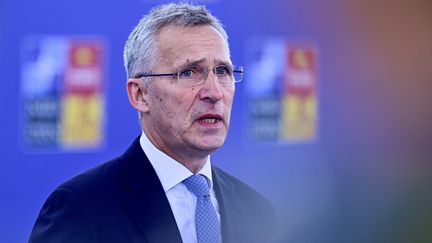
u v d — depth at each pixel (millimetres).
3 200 6234
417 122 8266
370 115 7992
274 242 3084
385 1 7992
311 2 7590
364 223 7559
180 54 2627
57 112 6430
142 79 2732
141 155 2781
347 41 7828
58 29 6418
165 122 2670
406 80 8102
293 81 7516
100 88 6582
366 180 7770
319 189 7504
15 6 6242
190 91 2627
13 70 6258
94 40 6539
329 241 7258
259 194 3102
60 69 6438
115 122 6645
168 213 2645
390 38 8078
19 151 6301
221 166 7074
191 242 2680
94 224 2525
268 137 7332
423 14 8195
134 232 2564
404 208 7887
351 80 7867
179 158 2750
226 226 2809
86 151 6547
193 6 2764
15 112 6277
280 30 7426
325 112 7688
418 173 8070
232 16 7156
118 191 2652
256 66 7289
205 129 2646
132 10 6660
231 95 2740
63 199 2584
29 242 2588
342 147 7762
